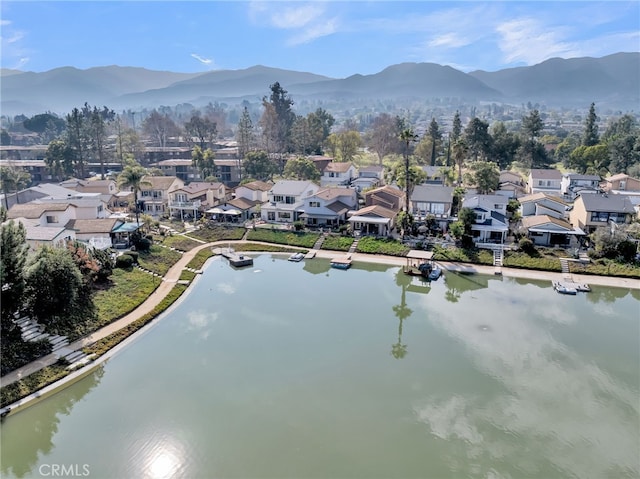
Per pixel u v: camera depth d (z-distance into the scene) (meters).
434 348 42.09
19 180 107.19
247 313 50.47
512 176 108.12
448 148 135.25
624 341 43.38
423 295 55.72
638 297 54.94
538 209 77.31
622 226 64.25
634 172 115.88
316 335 44.91
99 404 33.88
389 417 32.41
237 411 33.09
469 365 39.22
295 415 32.62
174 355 41.06
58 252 42.84
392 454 28.92
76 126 128.25
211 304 53.12
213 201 92.25
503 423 31.77
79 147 127.88
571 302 53.12
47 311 40.59
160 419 32.22
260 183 100.81
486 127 129.12
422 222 76.12
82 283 44.78
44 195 85.56
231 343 43.25
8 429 31.33
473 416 32.53
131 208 92.94
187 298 55.03
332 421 32.00
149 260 63.03
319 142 158.00
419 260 66.81
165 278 59.72
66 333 41.62
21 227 39.00
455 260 66.00
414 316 49.44
